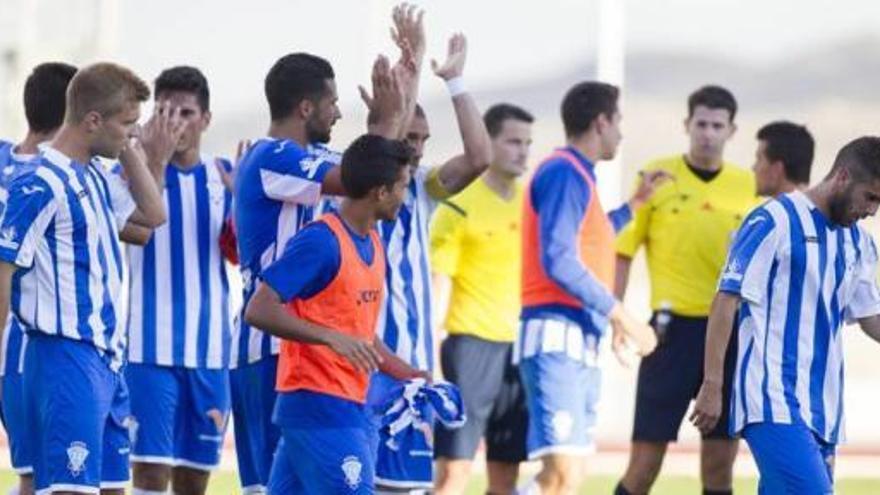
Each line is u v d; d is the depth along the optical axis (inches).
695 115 1558.8
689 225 1541.6
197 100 1381.6
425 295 1306.6
